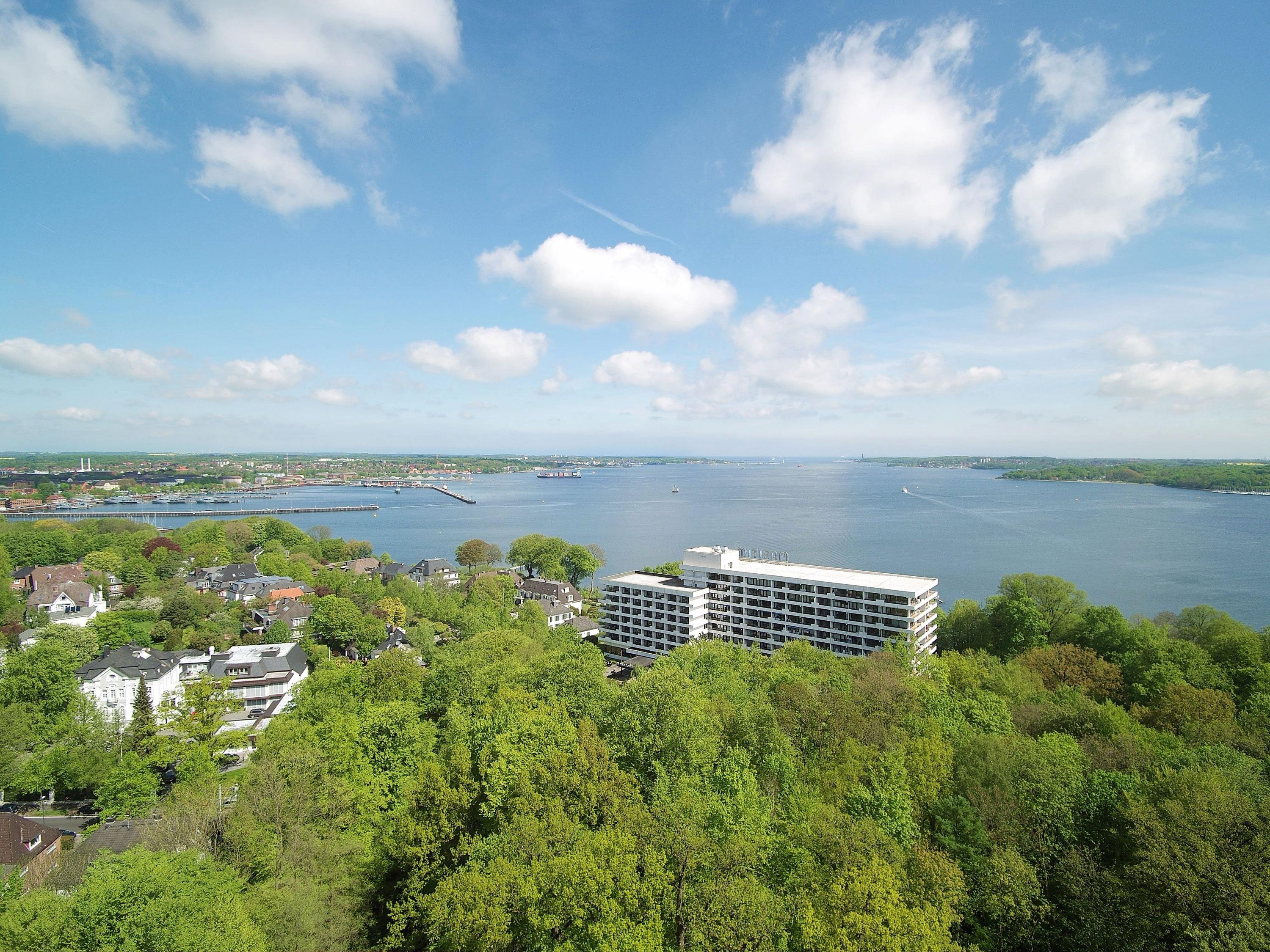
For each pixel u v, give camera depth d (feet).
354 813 192.95
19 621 449.06
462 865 164.35
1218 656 315.17
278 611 494.59
